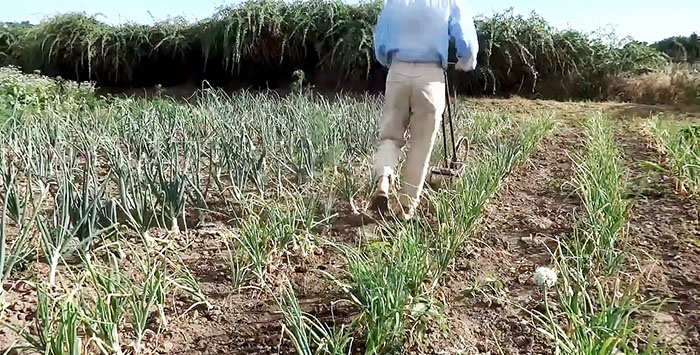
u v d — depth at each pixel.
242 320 3.12
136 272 3.53
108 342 2.59
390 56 4.58
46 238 3.29
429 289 3.30
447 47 4.47
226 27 14.66
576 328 2.50
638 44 15.20
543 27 14.66
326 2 14.95
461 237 3.74
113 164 4.50
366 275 2.94
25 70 15.99
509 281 3.58
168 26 15.49
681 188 5.34
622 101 14.25
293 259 3.79
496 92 14.81
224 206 4.87
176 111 7.84
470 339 2.92
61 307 2.52
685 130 7.43
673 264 3.77
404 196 4.60
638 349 2.79
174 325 3.02
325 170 5.56
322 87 15.02
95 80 15.69
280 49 14.98
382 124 4.64
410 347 2.77
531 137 7.37
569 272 3.39
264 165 5.37
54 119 6.61
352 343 2.81
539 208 5.04
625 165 6.66
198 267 3.70
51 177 4.44
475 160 6.14
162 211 4.08
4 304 2.96
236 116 7.35
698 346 2.84
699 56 17.62
